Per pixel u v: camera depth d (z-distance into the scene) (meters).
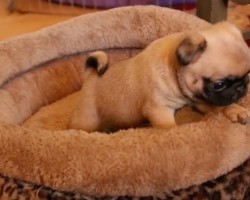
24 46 0.91
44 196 0.65
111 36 0.97
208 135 0.64
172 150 0.62
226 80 0.59
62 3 1.40
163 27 0.94
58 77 0.97
